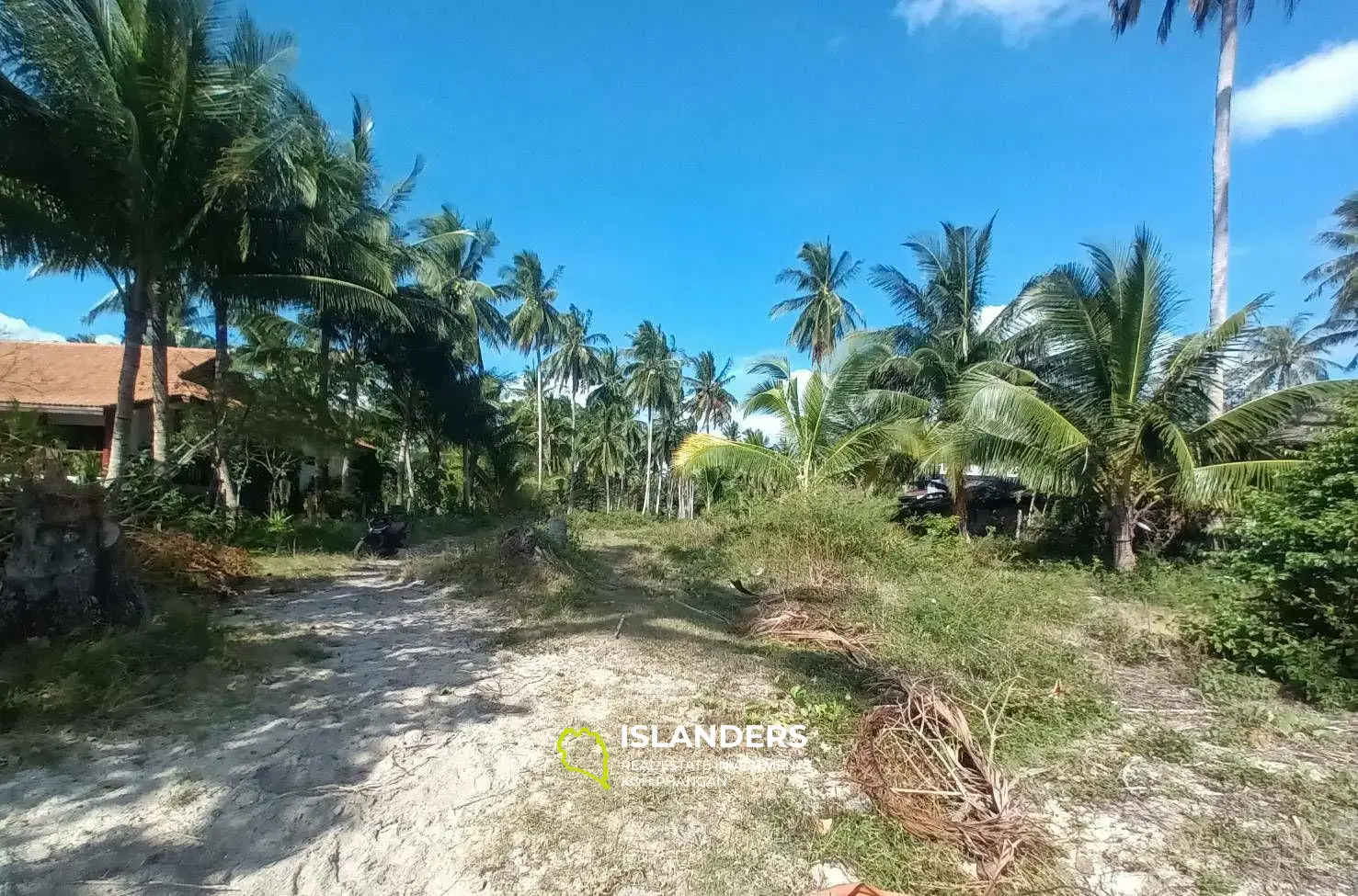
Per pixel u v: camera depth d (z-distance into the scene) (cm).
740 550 1102
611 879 280
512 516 2212
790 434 1277
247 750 384
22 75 770
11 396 1016
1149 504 1091
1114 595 905
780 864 292
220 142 880
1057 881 281
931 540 1150
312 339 1830
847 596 784
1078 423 1098
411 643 615
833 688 496
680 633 665
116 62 802
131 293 934
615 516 2522
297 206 1138
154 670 481
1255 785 368
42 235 884
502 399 4128
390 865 288
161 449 1093
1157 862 297
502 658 574
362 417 1723
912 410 1438
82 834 298
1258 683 520
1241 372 2230
